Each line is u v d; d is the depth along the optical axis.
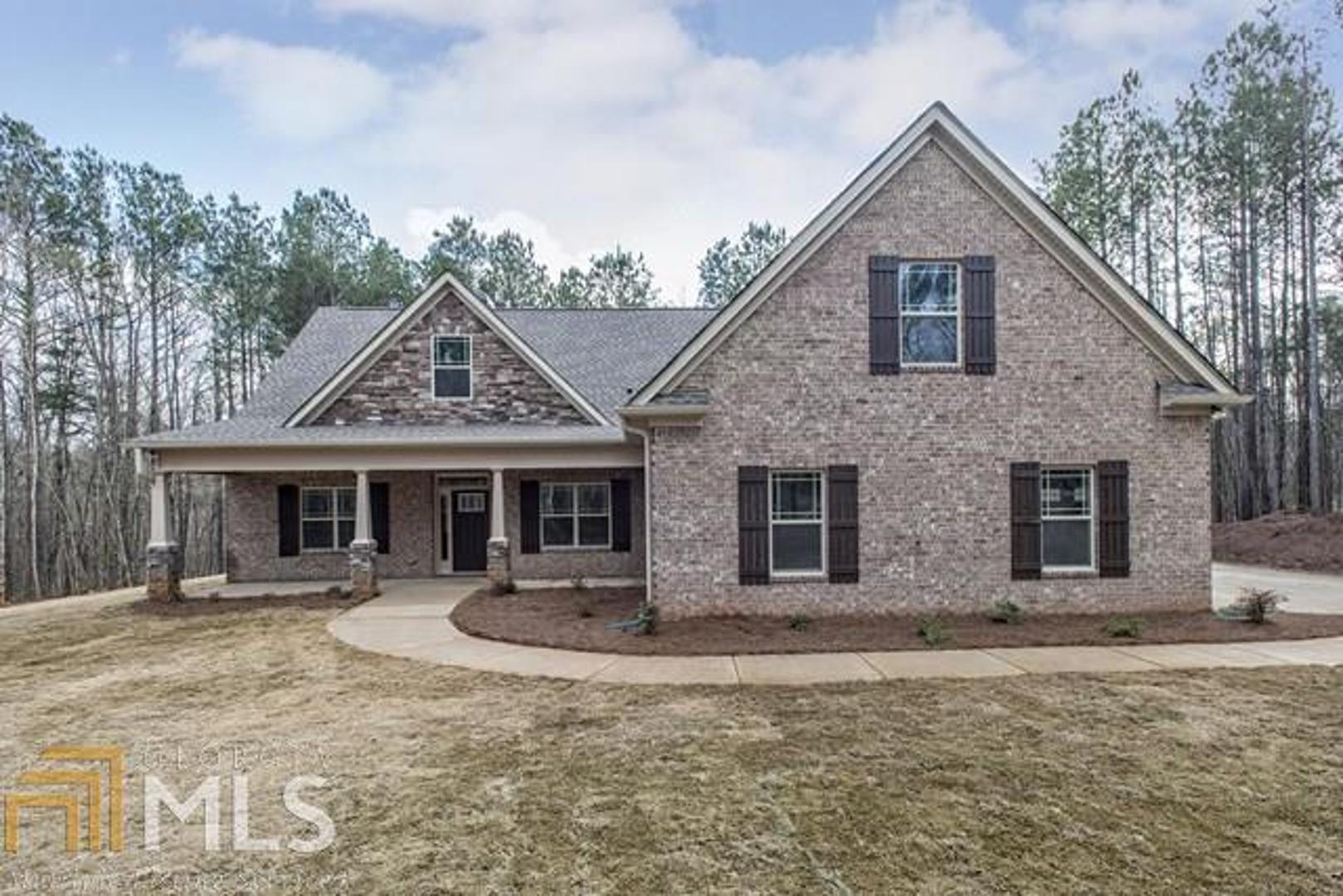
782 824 4.52
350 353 18.38
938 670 8.13
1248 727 6.19
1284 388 26.42
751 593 10.85
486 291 35.19
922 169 11.05
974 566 10.88
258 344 32.41
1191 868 3.96
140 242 29.05
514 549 16.19
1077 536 10.98
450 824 4.58
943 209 11.03
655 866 4.04
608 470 16.27
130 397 30.42
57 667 8.92
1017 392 10.94
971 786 5.03
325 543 16.38
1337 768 5.31
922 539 10.88
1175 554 10.87
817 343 10.94
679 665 8.48
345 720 6.66
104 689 7.88
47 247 26.00
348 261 32.16
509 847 4.28
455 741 6.07
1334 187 22.58
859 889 3.78
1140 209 26.98
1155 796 4.87
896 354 10.94
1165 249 27.72
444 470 14.29
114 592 16.84
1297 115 22.59
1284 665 8.18
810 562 11.02
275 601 13.55
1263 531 21.20
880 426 10.91
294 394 16.70
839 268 10.98
